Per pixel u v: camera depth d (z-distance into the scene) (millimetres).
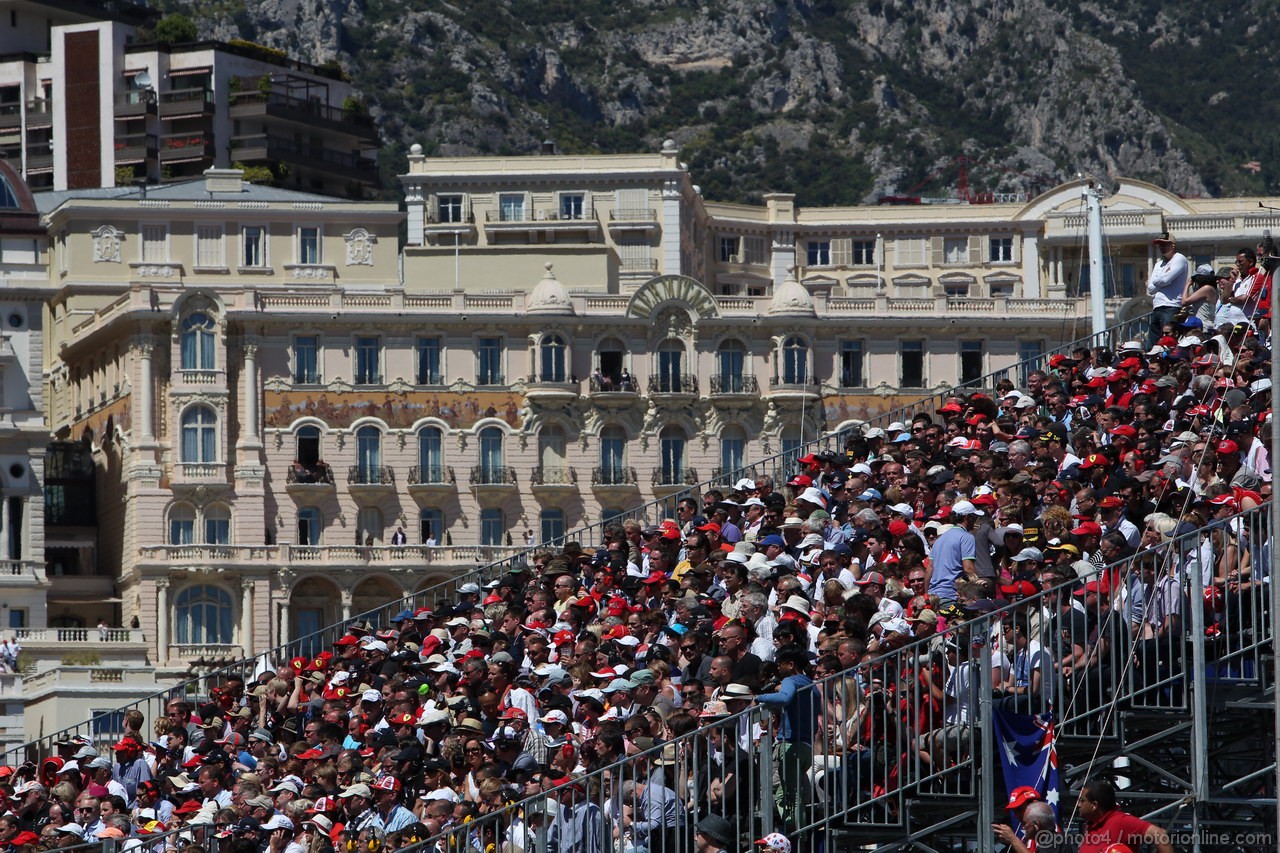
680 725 77688
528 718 91625
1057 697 76188
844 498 112625
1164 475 90250
